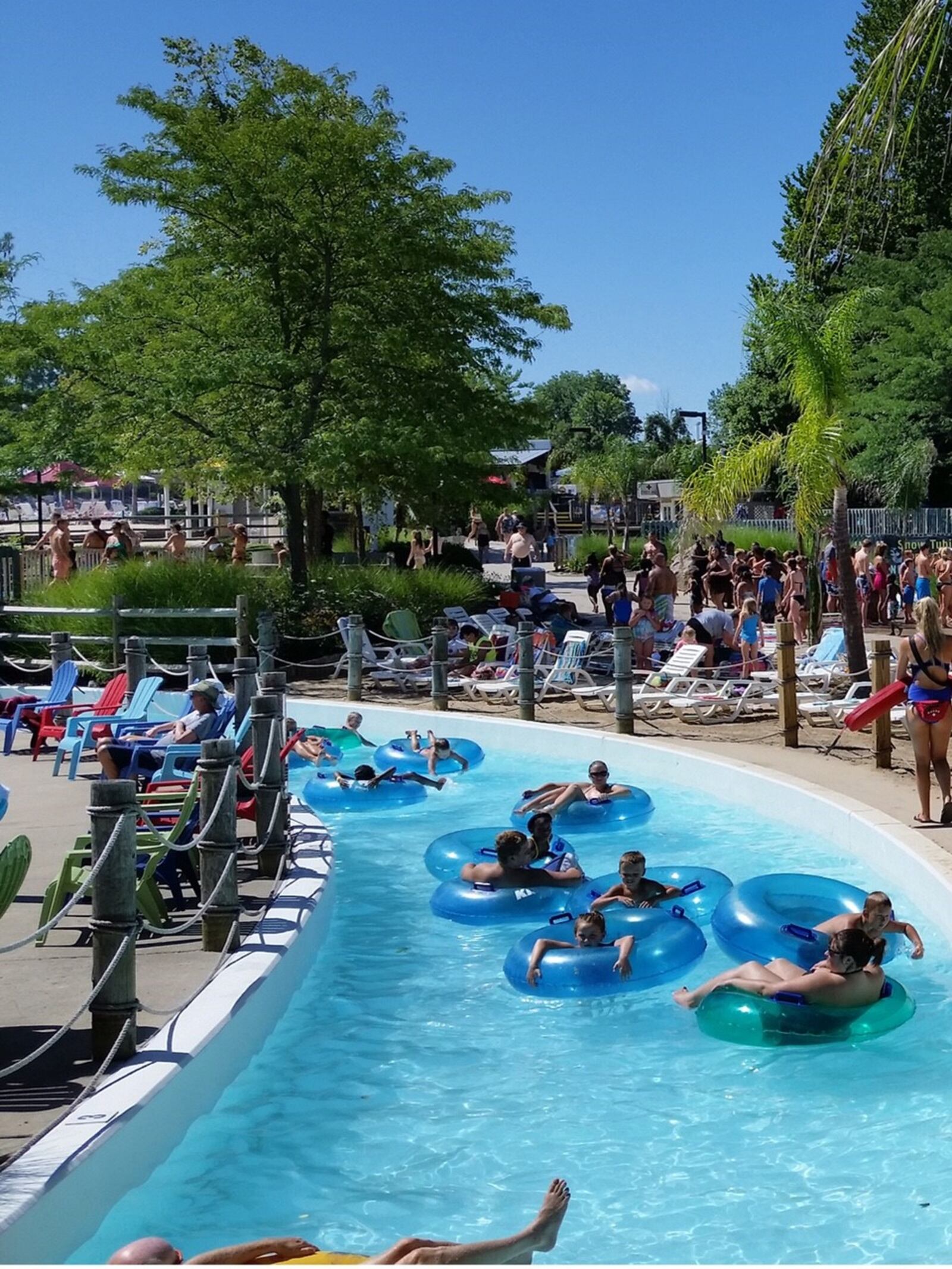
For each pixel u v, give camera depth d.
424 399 23.77
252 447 22.45
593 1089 6.50
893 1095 6.32
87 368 22.59
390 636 22.20
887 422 40.72
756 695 16.52
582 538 46.25
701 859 10.88
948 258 40.78
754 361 50.78
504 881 9.44
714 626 19.20
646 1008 7.57
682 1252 4.96
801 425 16.95
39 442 22.34
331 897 9.52
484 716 17.16
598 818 11.92
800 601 22.75
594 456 68.19
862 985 7.04
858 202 6.90
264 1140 5.98
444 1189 5.50
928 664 10.13
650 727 16.20
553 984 7.73
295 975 7.85
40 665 19.97
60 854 10.05
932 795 11.62
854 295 17.02
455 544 37.66
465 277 24.55
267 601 22.03
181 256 23.77
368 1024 7.40
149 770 11.31
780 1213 5.23
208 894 7.64
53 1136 5.11
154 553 29.97
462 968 8.33
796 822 11.84
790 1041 6.91
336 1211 5.33
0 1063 5.92
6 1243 4.34
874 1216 5.18
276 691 11.18
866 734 15.02
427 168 23.59
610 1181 5.55
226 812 7.70
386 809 13.11
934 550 31.98
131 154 22.62
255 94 22.98
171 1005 6.69
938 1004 7.46
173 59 24.39
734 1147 5.84
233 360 21.95
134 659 16.52
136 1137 5.37
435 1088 6.54
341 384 24.19
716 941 8.30
